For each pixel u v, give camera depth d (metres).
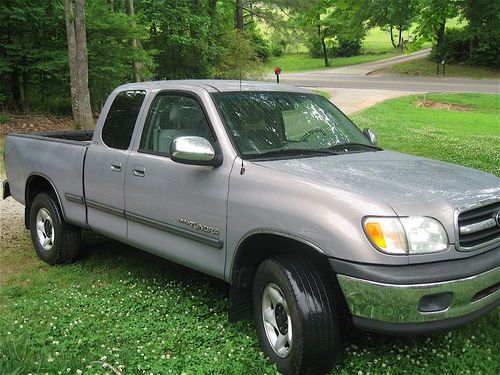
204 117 4.27
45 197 5.80
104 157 5.00
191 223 4.12
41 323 4.27
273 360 3.55
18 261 5.94
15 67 18.42
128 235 4.84
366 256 3.09
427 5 10.97
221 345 3.88
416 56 56.25
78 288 5.02
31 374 3.36
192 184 4.10
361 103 25.92
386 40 75.38
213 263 4.02
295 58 63.84
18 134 6.45
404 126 18.38
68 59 17.69
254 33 34.78
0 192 9.87
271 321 3.63
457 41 46.59
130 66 21.69
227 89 4.48
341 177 3.56
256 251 3.82
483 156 12.26
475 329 4.06
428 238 3.13
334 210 3.24
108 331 4.12
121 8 25.62
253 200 3.63
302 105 4.77
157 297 4.73
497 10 17.56
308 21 12.61
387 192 3.33
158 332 4.10
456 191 3.47
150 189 4.47
